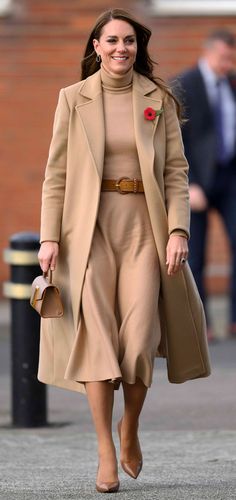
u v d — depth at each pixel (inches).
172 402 721.6
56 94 1107.9
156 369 838.5
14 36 1104.2
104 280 443.8
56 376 456.8
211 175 905.5
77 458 551.2
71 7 1102.4
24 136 1111.6
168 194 453.1
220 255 1124.5
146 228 448.5
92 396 440.8
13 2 1102.4
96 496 435.8
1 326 1008.9
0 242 1117.1
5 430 643.5
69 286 451.2
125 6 1106.7
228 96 904.9
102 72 454.0
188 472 502.9
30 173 1113.4
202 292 930.1
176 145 455.5
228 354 892.0
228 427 645.9
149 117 450.0
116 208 447.2
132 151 447.8
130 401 450.3
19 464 534.0
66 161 454.0
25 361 648.4
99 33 451.5
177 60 1111.6
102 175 446.0
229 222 928.3
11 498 438.6
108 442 441.4
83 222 446.0
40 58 1106.1
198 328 461.7
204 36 1111.6
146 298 440.5
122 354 440.1
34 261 640.4
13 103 1106.1
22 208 1116.5
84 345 443.5
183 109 461.7
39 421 652.1
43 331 463.8
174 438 606.5
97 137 446.6
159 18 1109.1
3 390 775.7
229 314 995.9
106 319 439.8
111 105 451.5
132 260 446.3
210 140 903.1
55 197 454.0
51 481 481.1
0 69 1105.4
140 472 502.6
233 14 1112.2
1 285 1120.8
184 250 445.4
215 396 740.7
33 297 452.1
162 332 462.9
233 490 452.1
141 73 460.8
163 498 432.8
